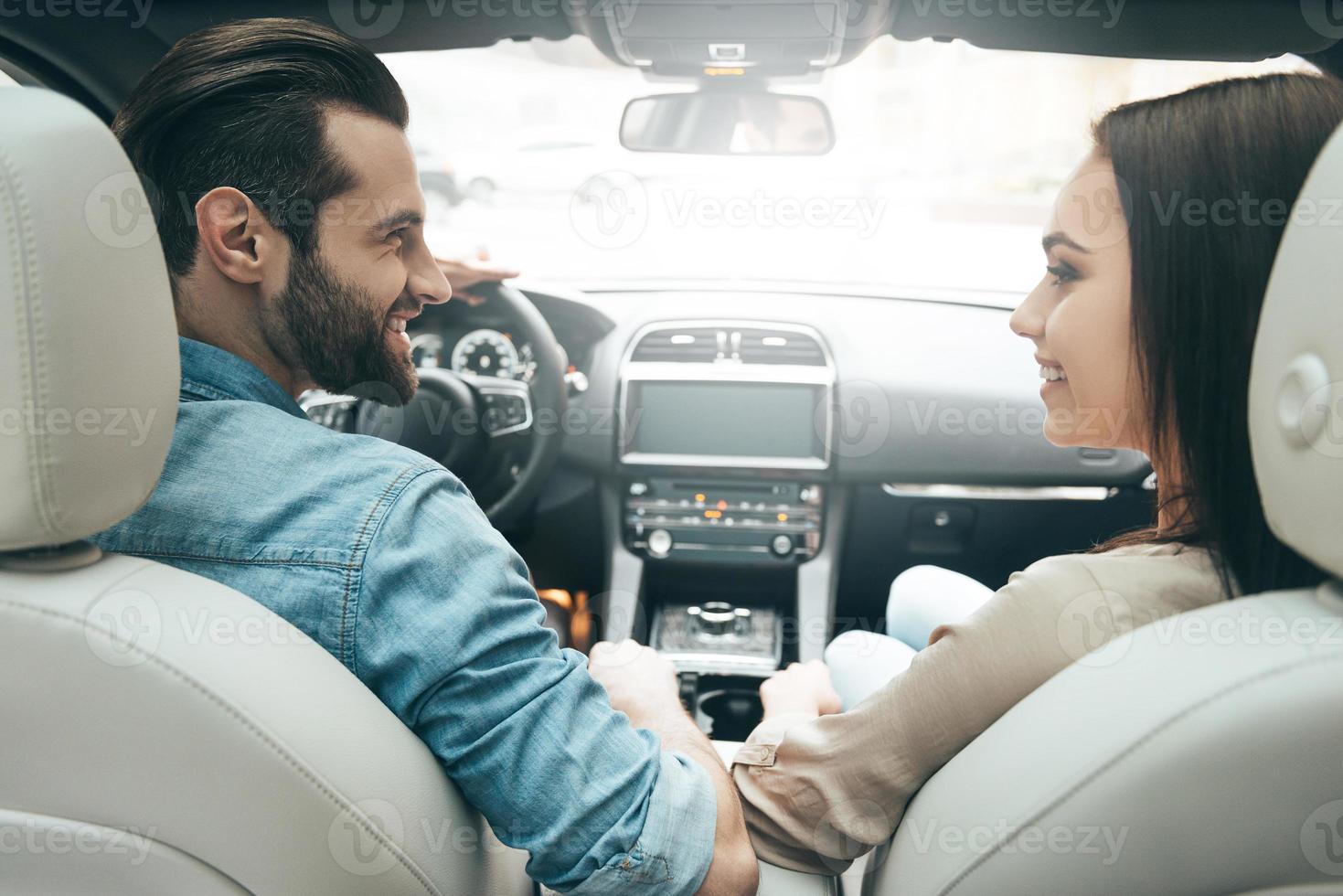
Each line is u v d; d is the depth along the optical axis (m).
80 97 1.59
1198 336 0.69
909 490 2.31
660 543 2.33
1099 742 0.60
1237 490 0.69
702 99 2.04
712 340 2.28
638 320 2.28
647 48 1.70
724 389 2.27
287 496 0.73
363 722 0.66
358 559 0.70
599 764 0.71
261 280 0.79
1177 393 0.71
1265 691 0.56
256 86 0.76
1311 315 0.55
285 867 0.65
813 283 2.38
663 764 0.76
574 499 2.33
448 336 2.05
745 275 2.44
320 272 0.79
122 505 0.61
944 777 0.71
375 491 0.72
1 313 0.54
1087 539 2.31
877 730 0.76
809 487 2.30
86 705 0.61
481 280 1.87
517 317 1.91
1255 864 0.59
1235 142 0.68
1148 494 2.24
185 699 0.60
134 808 0.64
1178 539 0.74
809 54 1.73
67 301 0.54
